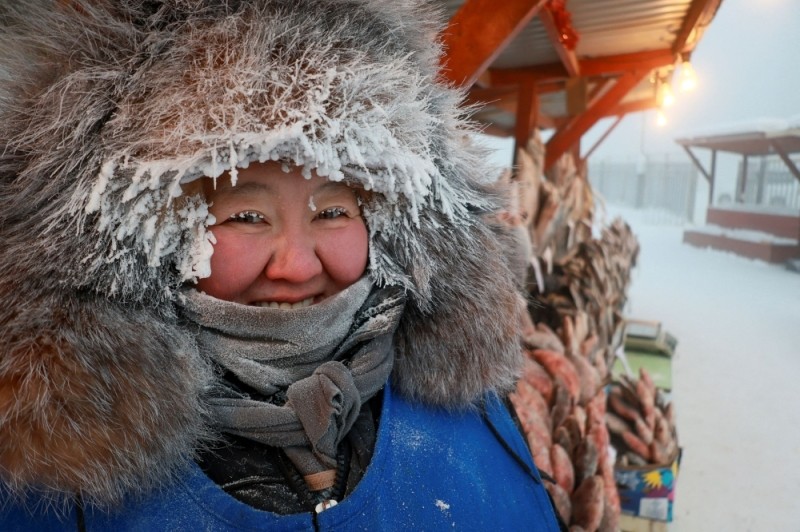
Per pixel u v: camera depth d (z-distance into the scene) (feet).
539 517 1.77
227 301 1.29
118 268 1.18
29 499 1.20
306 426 1.30
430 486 1.50
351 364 1.44
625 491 4.60
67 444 1.07
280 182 1.27
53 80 1.21
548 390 4.46
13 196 1.16
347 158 1.26
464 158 1.72
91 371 1.10
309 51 1.21
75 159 1.16
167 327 1.26
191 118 1.13
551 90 9.75
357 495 1.37
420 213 1.55
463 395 1.68
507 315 1.75
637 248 11.02
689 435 5.16
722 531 4.17
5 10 1.31
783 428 4.98
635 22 6.81
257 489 1.34
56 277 1.13
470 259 1.65
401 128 1.34
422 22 1.56
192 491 1.25
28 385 1.05
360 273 1.48
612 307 7.45
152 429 1.16
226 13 1.22
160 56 1.19
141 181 1.14
